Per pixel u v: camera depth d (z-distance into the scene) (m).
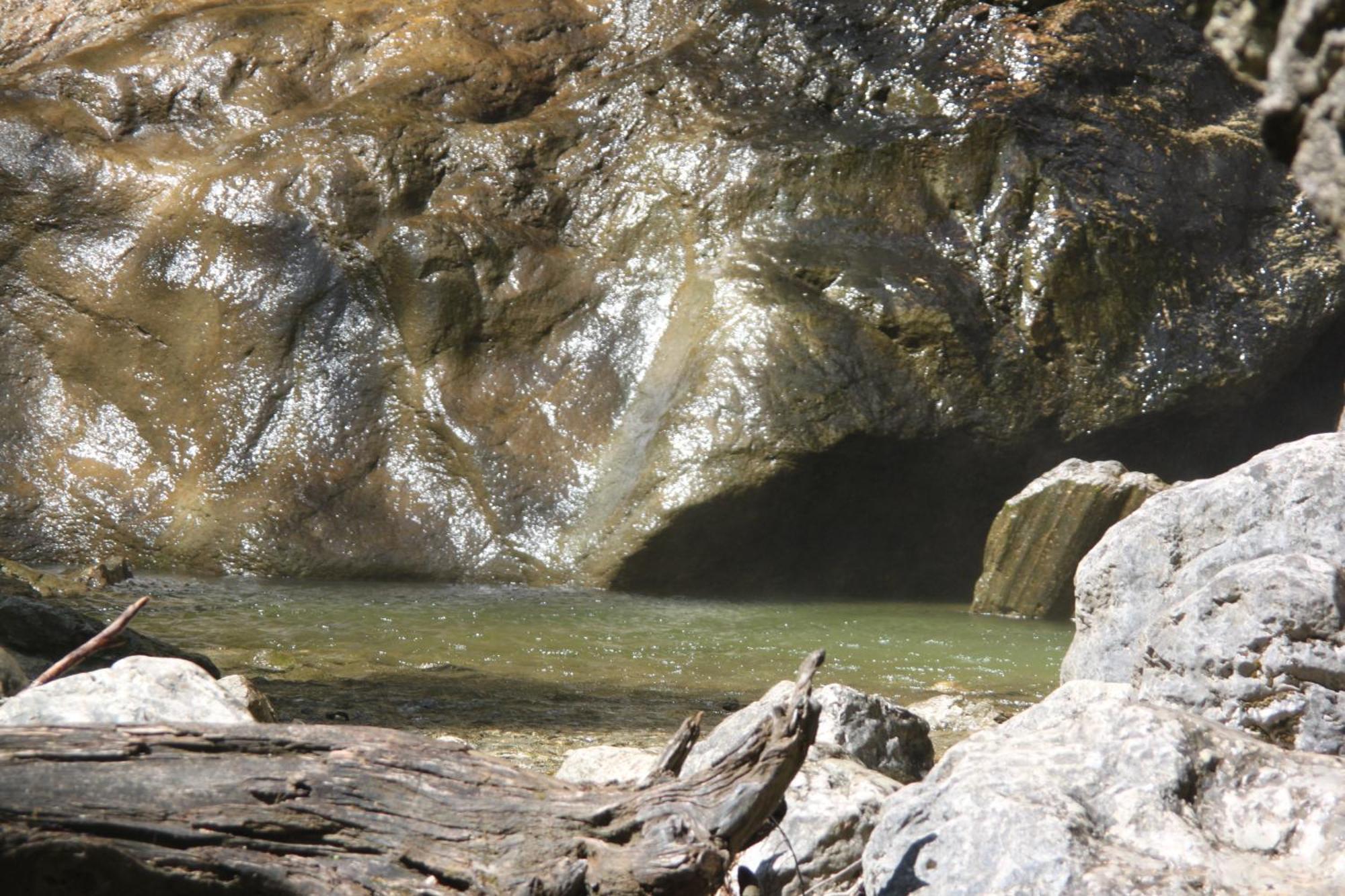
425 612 14.10
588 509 16.25
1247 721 5.16
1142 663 5.59
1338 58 3.15
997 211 16.77
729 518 15.64
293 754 4.16
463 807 4.17
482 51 18.83
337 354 17.09
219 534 16.52
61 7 20.95
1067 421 16.20
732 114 17.75
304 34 18.89
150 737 4.06
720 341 16.09
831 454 15.55
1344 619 5.11
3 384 17.53
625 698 10.05
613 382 16.84
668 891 4.10
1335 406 18.53
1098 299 16.38
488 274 17.23
